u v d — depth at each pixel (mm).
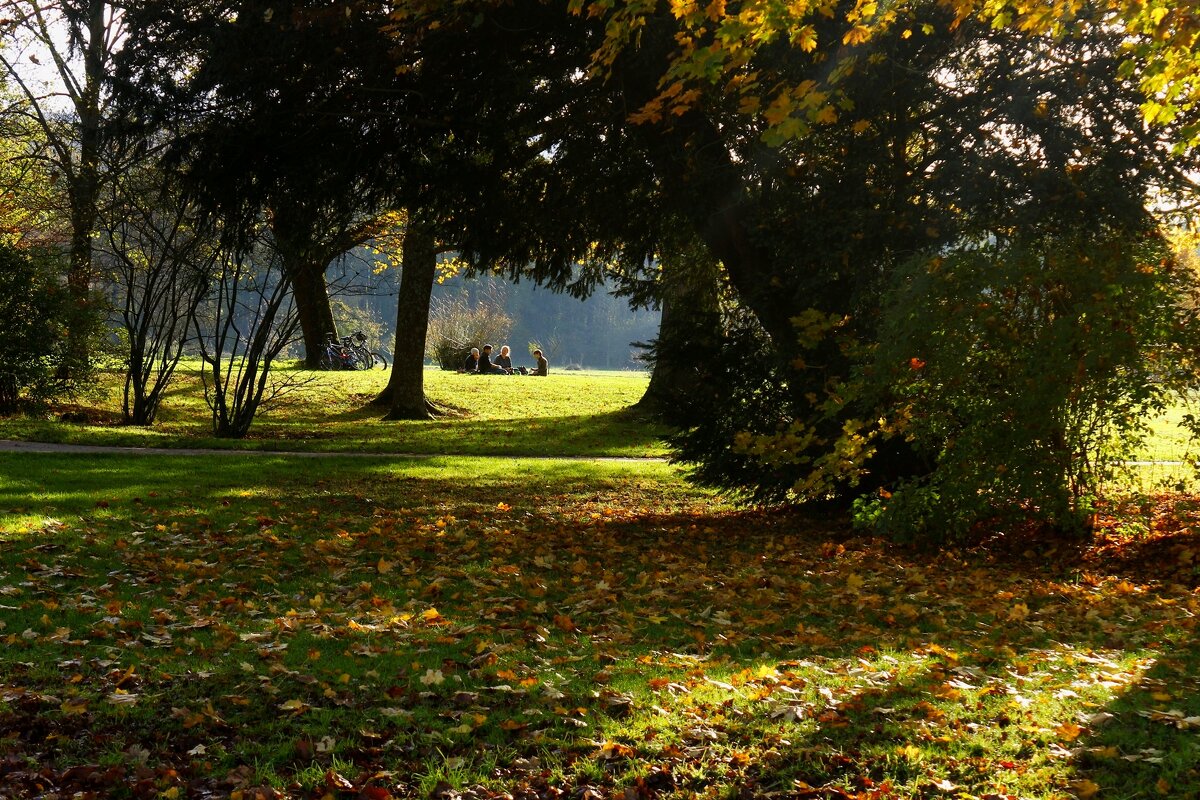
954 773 4305
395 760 4422
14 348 20562
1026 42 11117
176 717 4754
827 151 11492
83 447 17109
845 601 8102
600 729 4781
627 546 10562
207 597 7090
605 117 12680
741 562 9797
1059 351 9539
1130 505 10891
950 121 11273
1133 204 10531
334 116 12625
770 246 11844
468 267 15391
